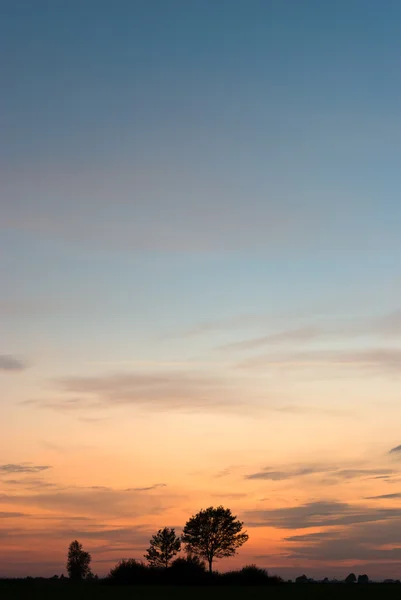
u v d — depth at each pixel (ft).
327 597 213.46
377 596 222.07
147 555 350.43
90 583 314.14
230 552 353.72
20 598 201.67
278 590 253.65
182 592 233.35
